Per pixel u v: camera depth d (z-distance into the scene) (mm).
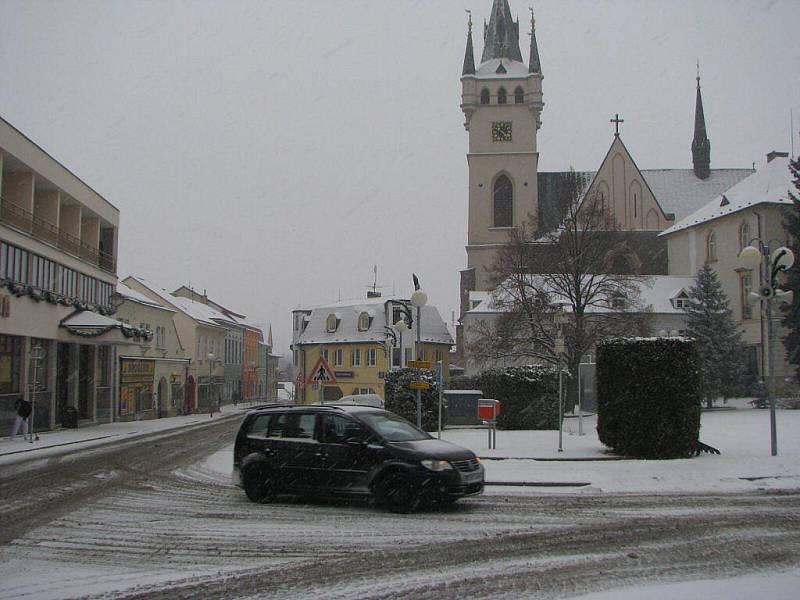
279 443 12375
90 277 39844
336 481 11672
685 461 15875
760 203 51562
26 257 31172
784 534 9242
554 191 81188
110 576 7621
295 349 75250
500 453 17625
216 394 71125
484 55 80812
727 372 43281
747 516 10414
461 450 11602
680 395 16656
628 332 39875
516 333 42062
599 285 42125
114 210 44312
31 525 10430
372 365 63406
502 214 77688
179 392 57781
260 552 8625
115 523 10531
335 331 66438
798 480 13633
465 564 7930
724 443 19906
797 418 30844
